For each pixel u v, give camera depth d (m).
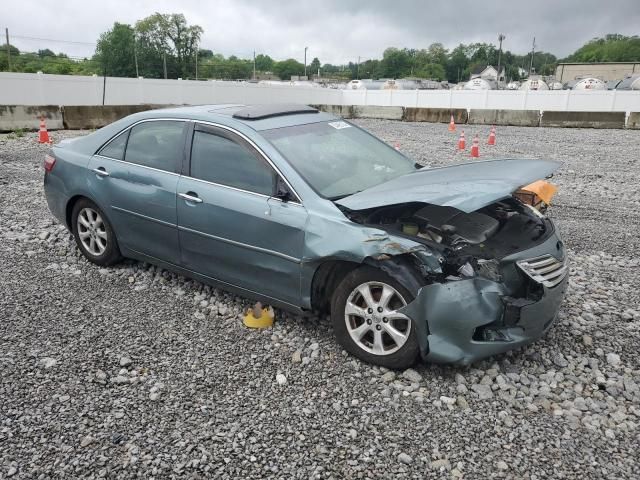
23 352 3.92
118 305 4.67
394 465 2.90
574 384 3.69
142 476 2.79
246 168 4.25
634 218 7.98
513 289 3.71
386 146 5.12
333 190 4.06
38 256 5.77
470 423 3.25
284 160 4.11
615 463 2.94
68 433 3.10
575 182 10.58
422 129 21.64
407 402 3.43
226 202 4.23
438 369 3.78
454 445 3.06
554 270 3.81
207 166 4.46
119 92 22.33
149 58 85.81
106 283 5.11
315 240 3.78
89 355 3.90
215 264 4.45
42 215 7.27
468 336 3.47
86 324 4.34
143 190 4.77
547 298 3.68
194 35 88.50
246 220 4.12
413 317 3.50
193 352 3.96
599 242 6.80
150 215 4.75
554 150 15.13
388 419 3.27
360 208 3.62
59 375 3.65
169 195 4.58
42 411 3.28
